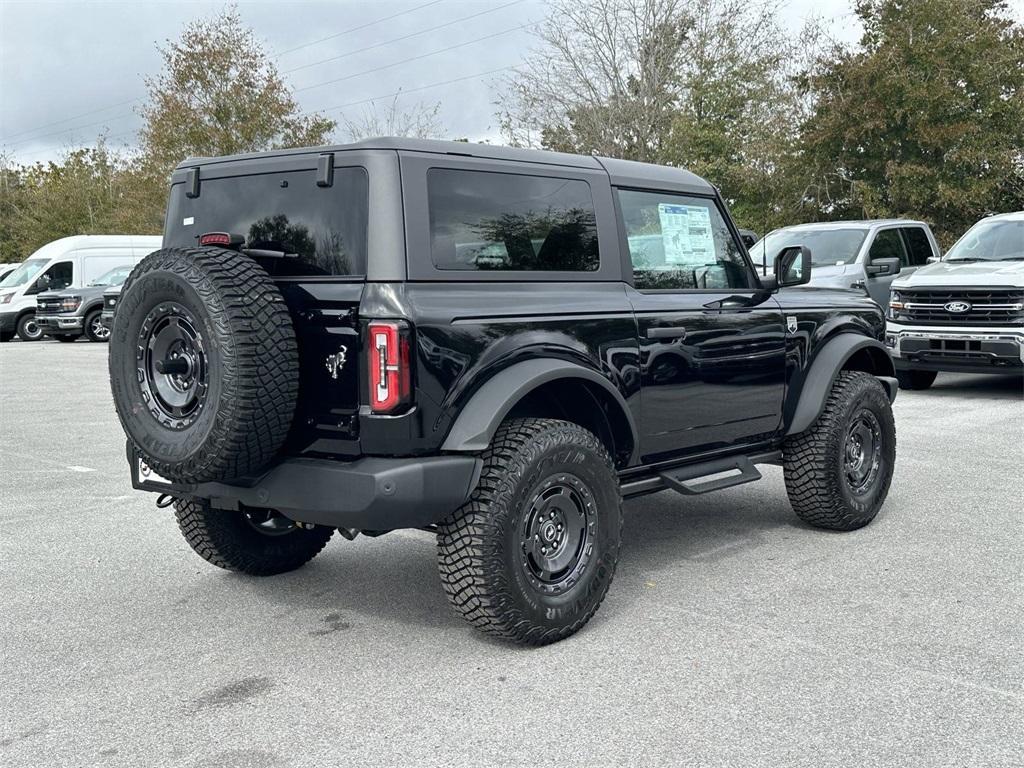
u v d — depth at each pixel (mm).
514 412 4539
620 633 4273
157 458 3889
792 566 5207
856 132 23000
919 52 22312
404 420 3746
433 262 3924
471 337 3936
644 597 4754
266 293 3773
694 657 3979
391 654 4102
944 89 21891
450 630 4387
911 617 4391
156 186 32062
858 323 6059
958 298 11016
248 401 3688
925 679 3719
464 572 3957
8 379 15656
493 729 3369
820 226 13789
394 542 5938
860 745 3203
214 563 5102
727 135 32125
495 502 3938
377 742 3295
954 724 3344
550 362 4172
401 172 3896
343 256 3926
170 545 5887
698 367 5012
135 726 3461
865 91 23016
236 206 4328
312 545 5320
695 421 5047
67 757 3236
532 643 4105
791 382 5598
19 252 53219
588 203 4645
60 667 4023
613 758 3145
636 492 4844
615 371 4555
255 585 5102
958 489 6852
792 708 3484
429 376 3799
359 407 3793
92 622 4559
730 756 3145
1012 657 3922
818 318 5770
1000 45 23031
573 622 4184
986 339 10797
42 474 8039
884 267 11953
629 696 3615
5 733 3428
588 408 4586
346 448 3848
